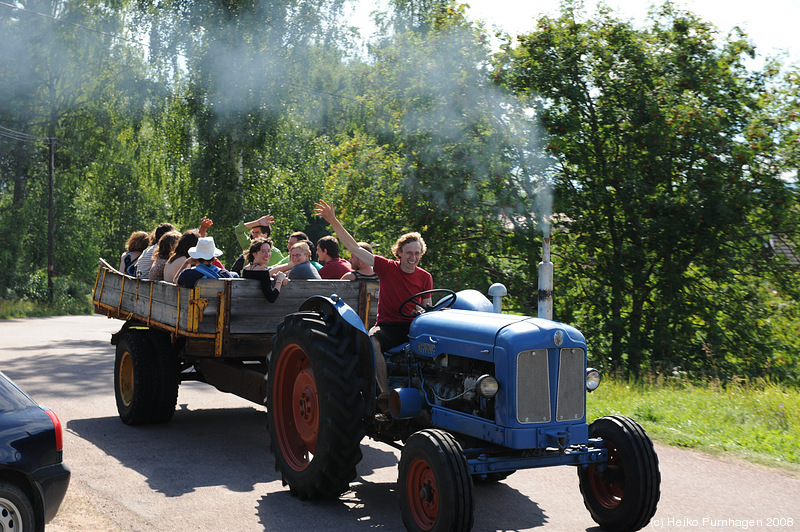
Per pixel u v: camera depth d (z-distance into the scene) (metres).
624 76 15.53
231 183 29.88
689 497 6.08
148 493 5.89
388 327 6.16
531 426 4.95
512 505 5.86
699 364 15.37
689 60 15.62
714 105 15.58
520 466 4.96
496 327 5.13
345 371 5.67
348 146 17.44
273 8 29.78
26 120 37.28
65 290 36.59
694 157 15.26
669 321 15.32
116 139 37.97
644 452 5.09
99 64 36.22
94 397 10.08
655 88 15.55
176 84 31.81
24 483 4.34
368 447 7.74
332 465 5.61
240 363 7.86
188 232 8.45
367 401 5.76
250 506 5.66
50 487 4.38
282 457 6.12
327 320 6.09
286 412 6.30
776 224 14.96
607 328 15.68
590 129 15.92
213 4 29.44
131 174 39.53
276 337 6.39
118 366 8.64
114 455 7.03
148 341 8.21
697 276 15.90
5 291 34.94
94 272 40.72
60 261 39.75
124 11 36.56
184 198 31.11
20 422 4.35
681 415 8.95
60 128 38.12
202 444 7.56
